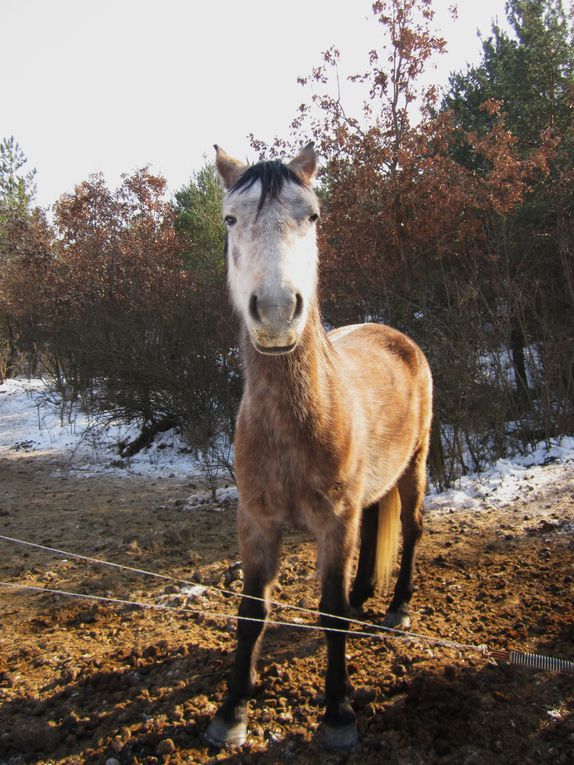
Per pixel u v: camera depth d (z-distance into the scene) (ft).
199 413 27.61
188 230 53.21
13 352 67.51
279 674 9.44
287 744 7.96
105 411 32.60
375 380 10.39
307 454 7.84
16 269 56.18
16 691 9.56
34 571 15.21
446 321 24.80
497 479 20.53
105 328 32.01
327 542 8.27
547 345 25.02
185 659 10.10
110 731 8.46
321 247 24.94
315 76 25.93
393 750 7.78
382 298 25.50
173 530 17.42
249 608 8.38
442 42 25.16
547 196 32.37
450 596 12.11
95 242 40.78
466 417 22.31
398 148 24.91
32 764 8.01
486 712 8.31
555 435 24.80
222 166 8.96
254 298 6.67
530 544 14.60
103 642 11.14
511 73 43.75
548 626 10.55
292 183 7.37
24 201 72.79
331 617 8.16
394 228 24.91
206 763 7.71
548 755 7.50
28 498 23.40
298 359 7.59
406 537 12.12
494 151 25.76
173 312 30.22
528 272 28.99
